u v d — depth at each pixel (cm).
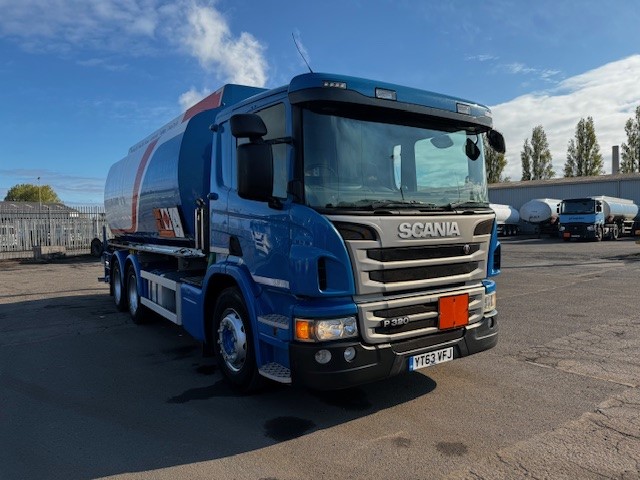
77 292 1251
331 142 389
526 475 326
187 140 621
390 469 338
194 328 564
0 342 718
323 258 367
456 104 454
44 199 9038
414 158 430
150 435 400
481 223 449
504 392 479
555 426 401
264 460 355
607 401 452
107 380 542
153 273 728
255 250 434
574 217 3028
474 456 354
